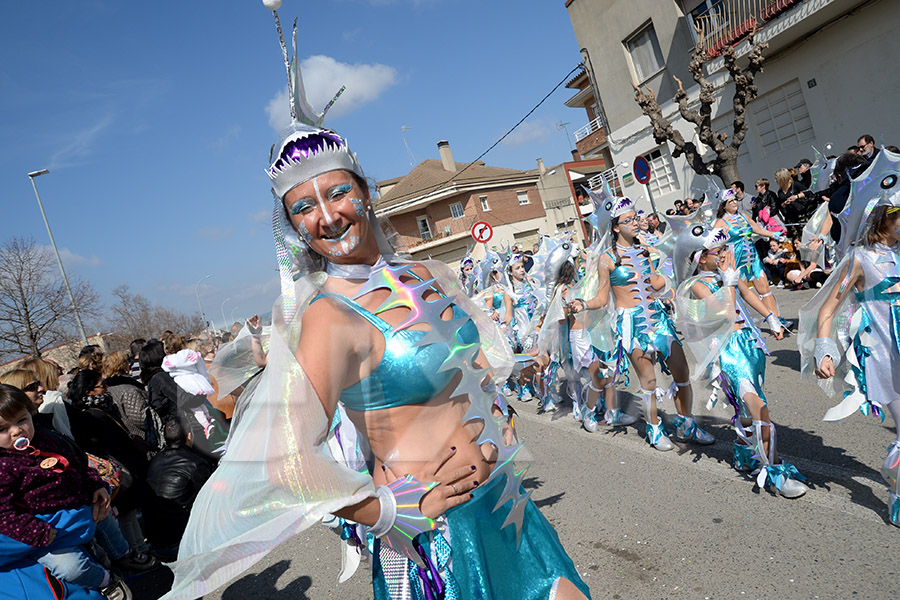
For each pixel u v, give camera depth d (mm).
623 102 20016
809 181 10273
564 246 6543
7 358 35750
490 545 1908
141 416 5742
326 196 1869
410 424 1809
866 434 4734
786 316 8625
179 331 54812
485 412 1964
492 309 8664
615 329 5398
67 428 4238
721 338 4238
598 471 5215
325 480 1558
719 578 3328
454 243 40781
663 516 4160
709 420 5555
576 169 35062
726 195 7578
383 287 1861
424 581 1803
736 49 15242
